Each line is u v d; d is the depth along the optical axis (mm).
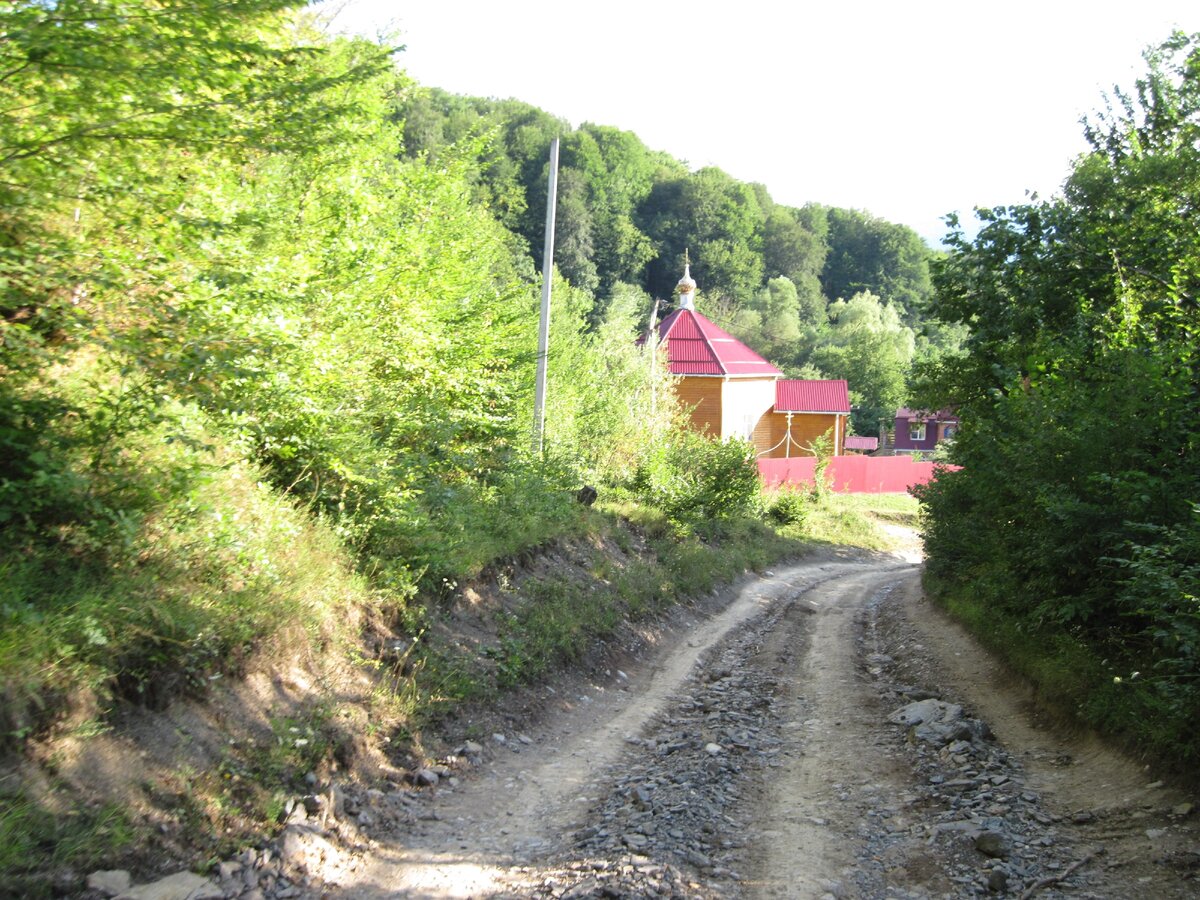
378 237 12883
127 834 5203
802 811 7488
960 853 6414
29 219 6617
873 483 55312
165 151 6590
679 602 18266
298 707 7352
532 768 8594
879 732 10070
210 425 8359
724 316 87312
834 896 5816
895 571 32750
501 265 23547
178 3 5871
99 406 7133
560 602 13125
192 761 6035
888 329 87500
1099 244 14242
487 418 15328
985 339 15828
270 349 7664
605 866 6074
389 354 12945
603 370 32156
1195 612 6863
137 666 6129
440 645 9992
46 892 4629
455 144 16391
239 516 8250
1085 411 9750
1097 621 10062
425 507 12188
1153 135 16422
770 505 38094
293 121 6625
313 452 9891
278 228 10500
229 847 5652
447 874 6082
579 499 19938
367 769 7422
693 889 5812
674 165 104500
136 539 6941
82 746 5441
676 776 8227
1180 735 7211
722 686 12680
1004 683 11617
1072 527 9266
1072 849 6453
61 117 6012
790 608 20812
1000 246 15492
